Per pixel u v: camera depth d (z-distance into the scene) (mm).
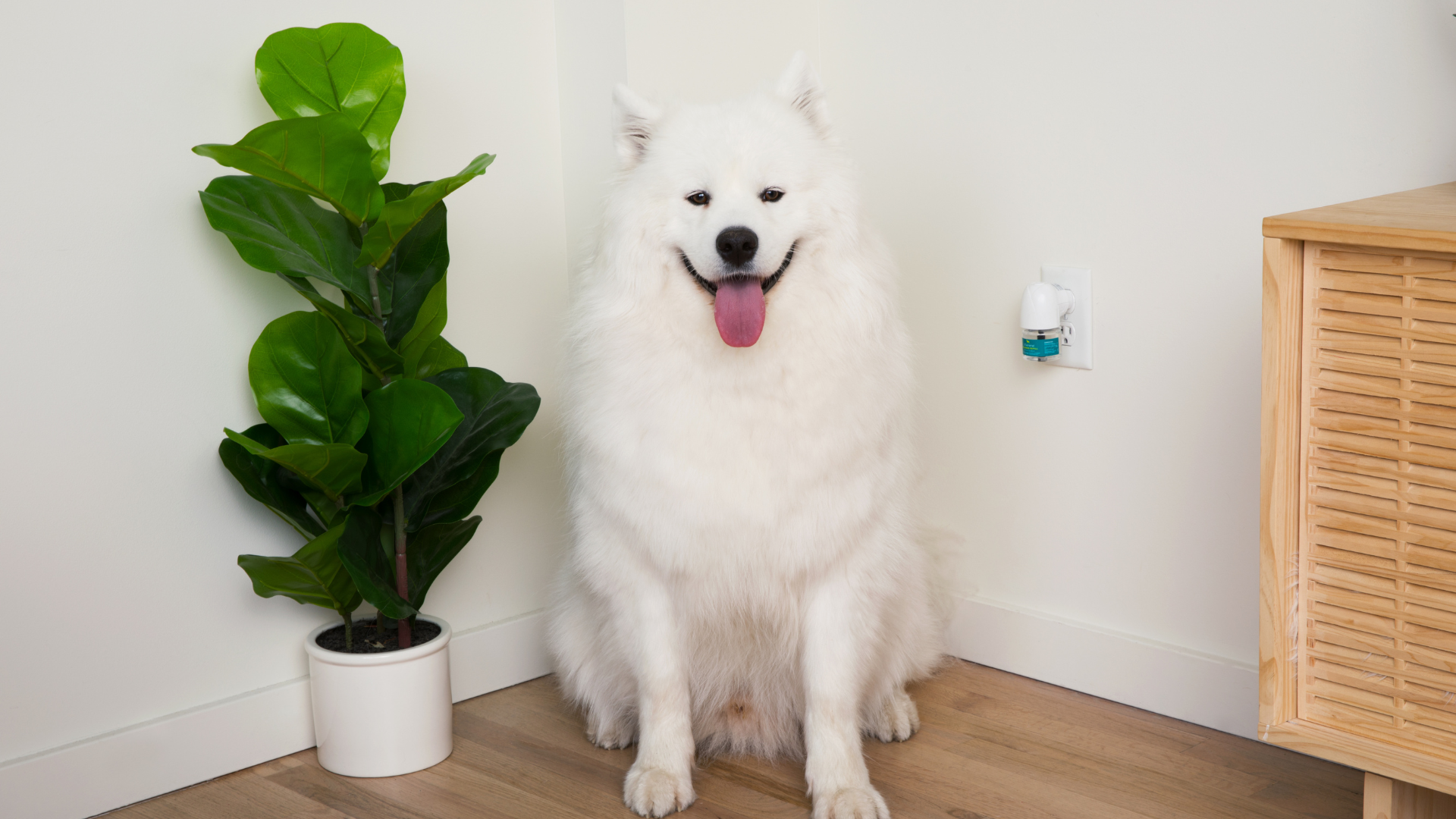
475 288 2643
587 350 2057
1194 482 2350
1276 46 2117
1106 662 2535
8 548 2035
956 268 2721
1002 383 2670
